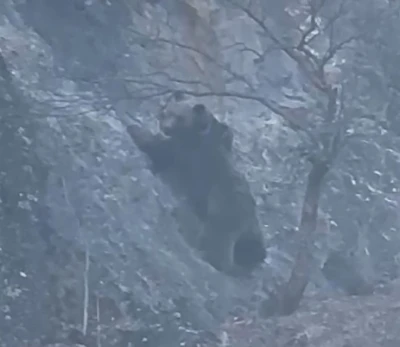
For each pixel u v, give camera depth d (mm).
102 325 16312
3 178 16859
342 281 18984
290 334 15453
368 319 15891
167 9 19844
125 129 19453
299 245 16422
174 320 16656
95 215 17844
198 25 19531
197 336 16297
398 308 16484
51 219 17203
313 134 15883
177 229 18891
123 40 19797
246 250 18969
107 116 19406
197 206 18922
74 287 16609
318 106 17312
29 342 15773
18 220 16750
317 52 18328
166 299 17109
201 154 18719
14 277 16250
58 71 19625
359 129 19078
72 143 18469
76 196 17891
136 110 19391
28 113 17656
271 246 19656
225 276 18688
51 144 18016
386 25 18938
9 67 19016
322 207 19531
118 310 16641
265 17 17938
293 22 17828
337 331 15289
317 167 15875
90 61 19781
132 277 17234
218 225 18875
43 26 20344
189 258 18594
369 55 19125
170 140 18609
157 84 16953
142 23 19812
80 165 18281
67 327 16156
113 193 18438
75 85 19438
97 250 17344
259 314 16984
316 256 18797
